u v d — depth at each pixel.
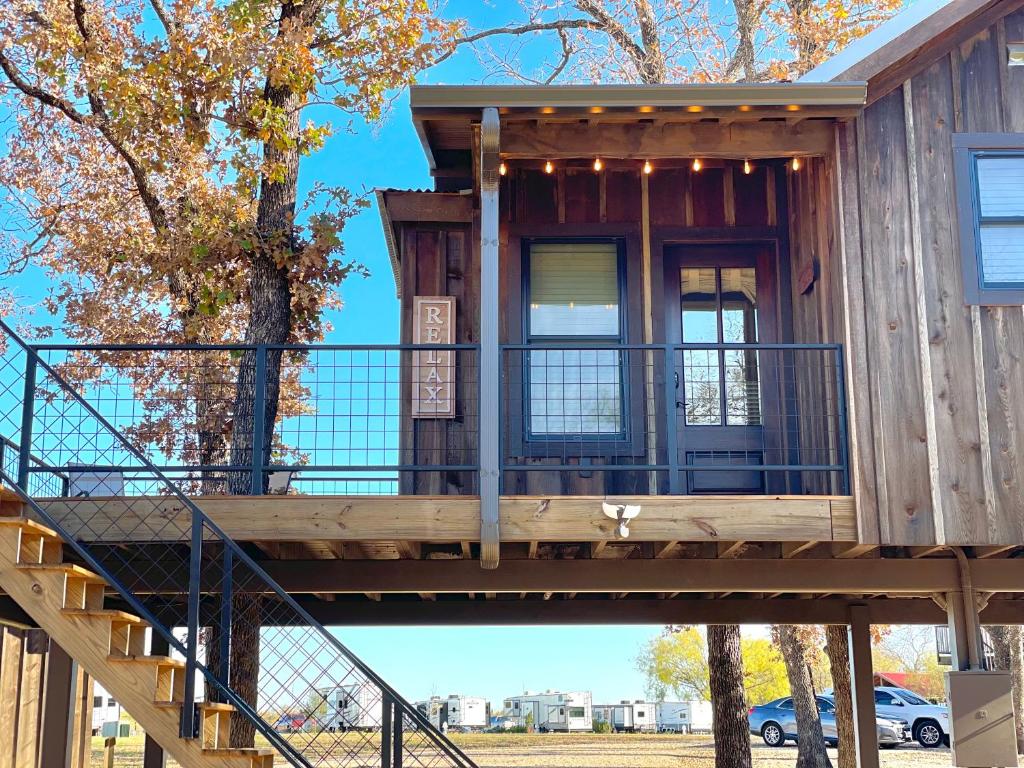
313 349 7.62
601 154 7.72
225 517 7.18
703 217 9.47
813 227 8.55
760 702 28.20
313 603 10.14
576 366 8.86
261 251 10.56
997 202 7.73
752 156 7.86
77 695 10.83
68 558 7.91
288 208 10.89
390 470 7.45
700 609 10.37
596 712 32.09
